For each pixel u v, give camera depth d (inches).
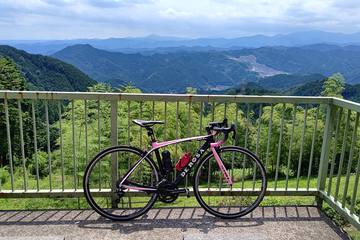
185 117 417.4
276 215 134.0
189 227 122.7
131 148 127.2
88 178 126.7
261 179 138.3
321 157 142.2
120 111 322.3
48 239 110.3
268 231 120.9
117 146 127.2
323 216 133.9
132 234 116.8
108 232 117.7
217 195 139.3
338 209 129.0
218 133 130.3
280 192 143.6
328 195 139.0
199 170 130.8
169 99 132.9
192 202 161.8
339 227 125.0
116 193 127.1
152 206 129.6
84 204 185.3
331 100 135.6
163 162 127.0
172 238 114.7
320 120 624.4
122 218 126.3
